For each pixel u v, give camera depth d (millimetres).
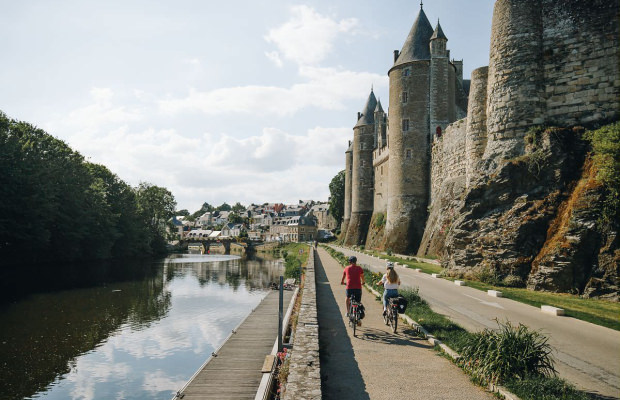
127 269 44500
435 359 7766
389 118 46094
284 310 20281
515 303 13406
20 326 18297
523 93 20422
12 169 34125
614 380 6609
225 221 169000
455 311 12031
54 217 40062
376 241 53938
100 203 49875
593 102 18688
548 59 20203
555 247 15820
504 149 20719
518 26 20922
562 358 7727
